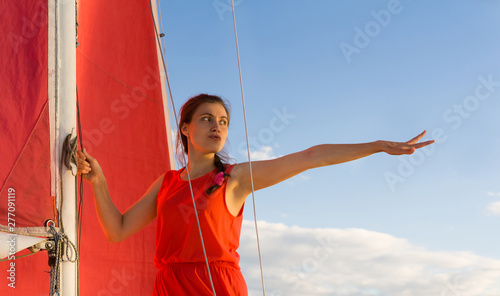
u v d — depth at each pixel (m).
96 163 2.95
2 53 2.88
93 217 5.17
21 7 2.95
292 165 2.79
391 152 2.66
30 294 2.97
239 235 2.88
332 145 2.79
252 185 2.76
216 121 2.94
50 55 2.92
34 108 2.84
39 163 2.78
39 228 2.69
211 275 2.67
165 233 2.77
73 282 2.77
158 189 3.05
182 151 2.99
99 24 5.54
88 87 5.36
